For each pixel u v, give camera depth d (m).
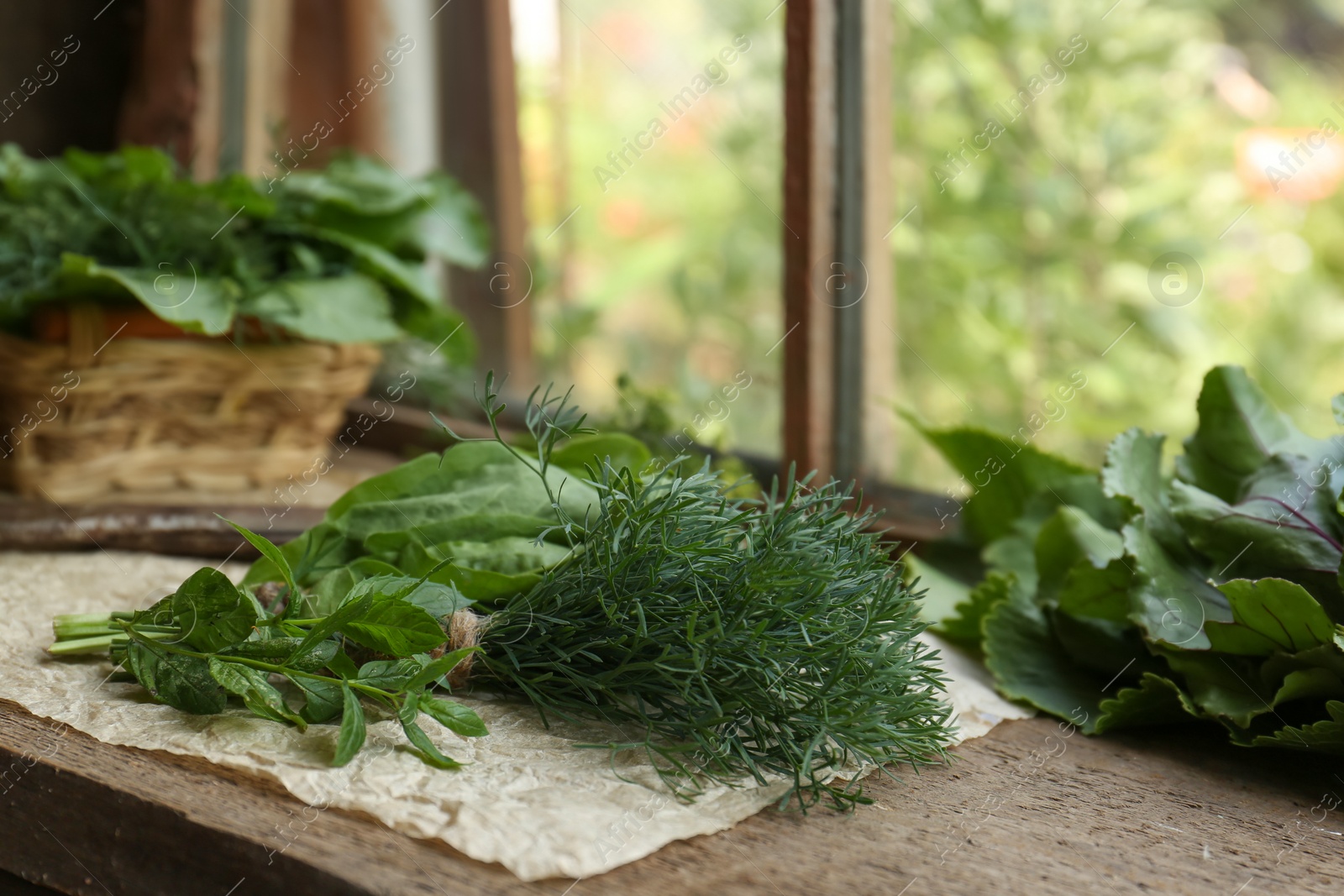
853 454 1.60
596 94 2.74
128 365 1.55
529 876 1.11
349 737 1.17
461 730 1.18
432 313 1.73
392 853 1.12
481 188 2.42
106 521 1.47
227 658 1.20
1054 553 1.34
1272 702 1.23
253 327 1.60
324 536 1.30
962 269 1.97
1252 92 1.83
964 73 1.96
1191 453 1.32
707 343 2.68
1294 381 1.80
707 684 1.20
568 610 1.24
